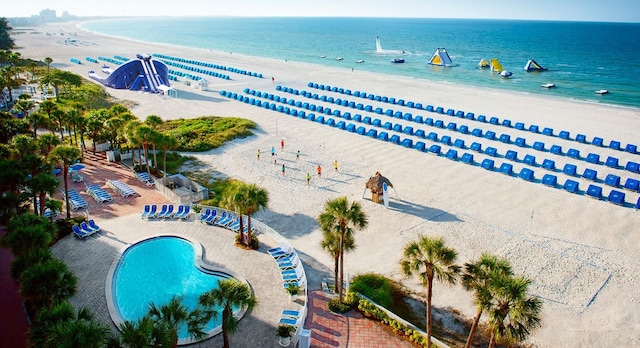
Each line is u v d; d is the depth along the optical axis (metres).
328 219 25.30
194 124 65.38
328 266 31.42
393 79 109.56
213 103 81.19
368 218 39.00
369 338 24.12
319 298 27.31
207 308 22.83
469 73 125.69
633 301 28.48
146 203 39.91
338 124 66.12
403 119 71.00
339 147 57.69
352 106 79.06
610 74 126.38
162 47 194.88
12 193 30.14
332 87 92.56
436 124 67.06
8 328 23.67
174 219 36.66
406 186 45.88
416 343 23.72
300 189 44.88
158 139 43.12
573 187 44.62
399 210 40.66
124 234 33.81
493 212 40.50
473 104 82.06
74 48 182.88
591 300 28.58
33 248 22.06
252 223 35.50
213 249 31.95
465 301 28.22
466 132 63.88
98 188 41.69
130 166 48.81
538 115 74.00
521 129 65.50
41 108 52.09
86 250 31.27
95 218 36.41
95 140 52.72
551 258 33.22
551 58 165.50
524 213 40.38
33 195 31.16
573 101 87.25
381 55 172.88
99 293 26.55
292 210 40.34
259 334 23.72
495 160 53.78
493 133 61.34
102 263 29.73
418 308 27.53
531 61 132.12
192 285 28.08
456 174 49.31
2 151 36.09
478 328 25.81
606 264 32.50
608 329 26.05
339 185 46.06
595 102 87.19
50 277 18.98
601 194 43.69
